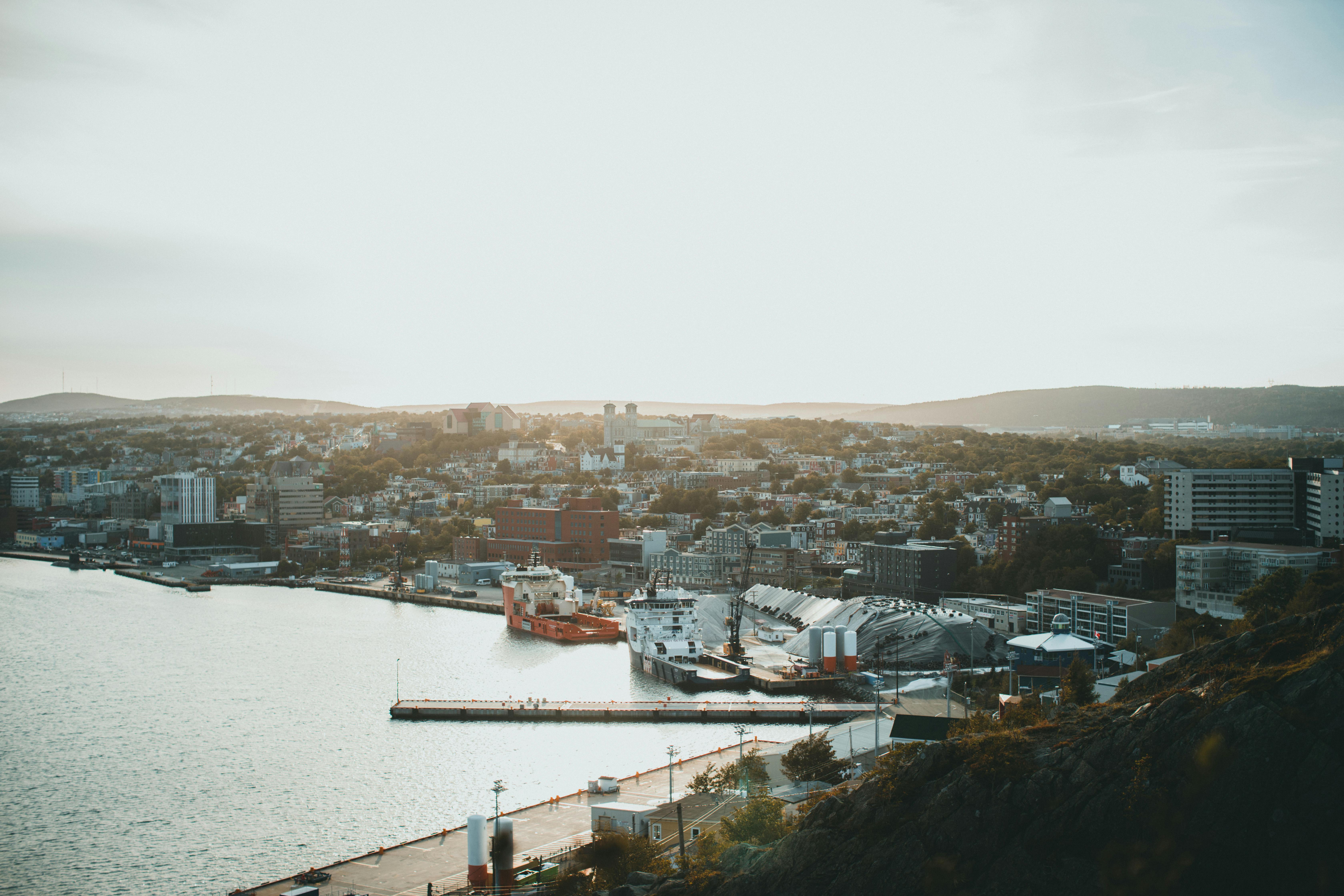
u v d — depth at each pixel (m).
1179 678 121.62
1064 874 106.88
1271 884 99.00
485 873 156.00
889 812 120.00
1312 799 99.25
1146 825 104.88
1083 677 196.00
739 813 143.88
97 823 192.38
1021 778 113.38
